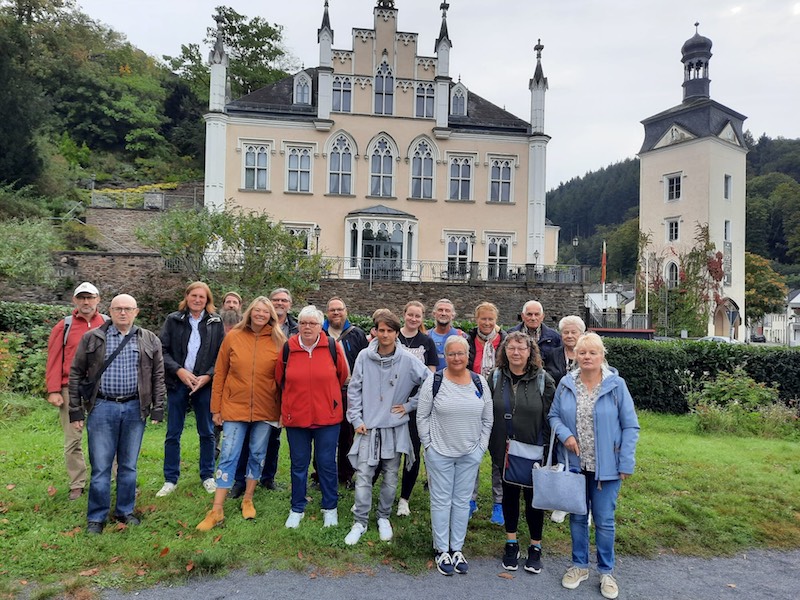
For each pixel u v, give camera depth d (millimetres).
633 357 12289
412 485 5891
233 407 5586
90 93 49469
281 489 6453
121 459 5406
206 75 55406
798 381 12219
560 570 4949
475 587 4582
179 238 14797
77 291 6098
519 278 25766
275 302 7035
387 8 29266
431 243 29562
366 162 29141
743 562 5250
